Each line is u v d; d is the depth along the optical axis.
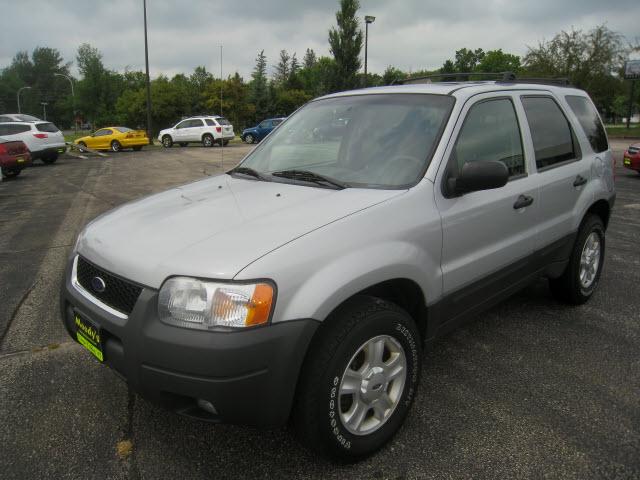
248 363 2.07
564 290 4.32
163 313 2.17
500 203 3.19
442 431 2.75
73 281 2.71
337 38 33.06
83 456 2.57
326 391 2.26
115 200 10.60
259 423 2.18
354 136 3.23
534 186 3.53
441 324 2.93
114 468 2.49
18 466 2.50
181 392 2.11
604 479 2.39
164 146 31.94
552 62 37.06
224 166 17.66
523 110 3.63
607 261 5.76
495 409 2.95
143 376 2.19
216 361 2.04
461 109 3.08
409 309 2.84
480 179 2.71
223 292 2.08
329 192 2.80
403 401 2.65
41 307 4.55
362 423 2.50
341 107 3.53
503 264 3.32
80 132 79.88
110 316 2.34
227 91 52.53
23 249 6.59
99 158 23.00
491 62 88.19
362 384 2.45
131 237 2.51
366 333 2.35
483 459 2.53
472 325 4.09
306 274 2.20
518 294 4.76
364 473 2.45
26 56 129.62
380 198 2.63
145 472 2.46
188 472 2.46
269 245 2.23
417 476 2.42
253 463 2.52
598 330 3.97
